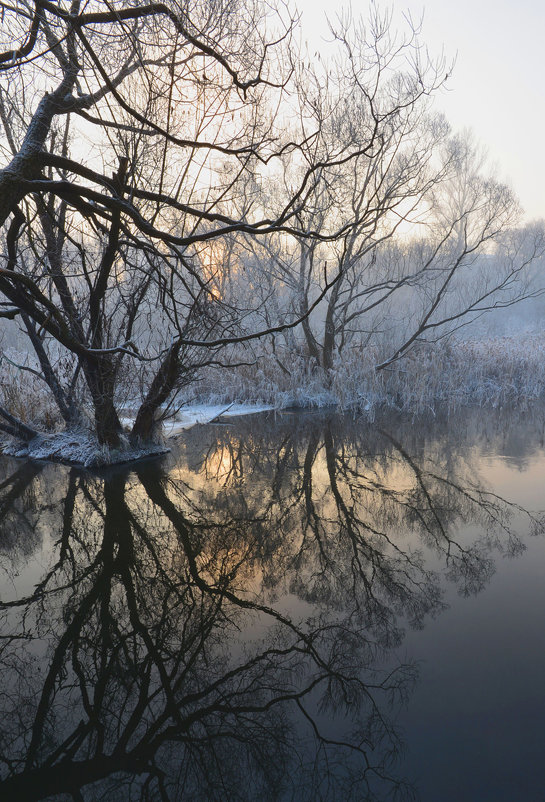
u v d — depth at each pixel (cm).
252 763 261
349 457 875
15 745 285
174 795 247
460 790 239
